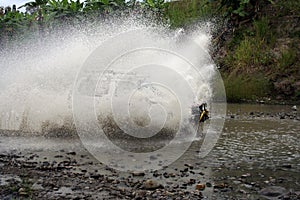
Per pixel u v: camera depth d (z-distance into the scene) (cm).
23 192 443
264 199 435
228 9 2188
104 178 504
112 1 2222
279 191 452
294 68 1680
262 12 2111
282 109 1358
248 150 677
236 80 1714
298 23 1942
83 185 474
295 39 1858
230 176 520
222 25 2183
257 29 1975
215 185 479
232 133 845
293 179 509
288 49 1770
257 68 1773
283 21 1994
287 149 685
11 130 811
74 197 430
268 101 1586
